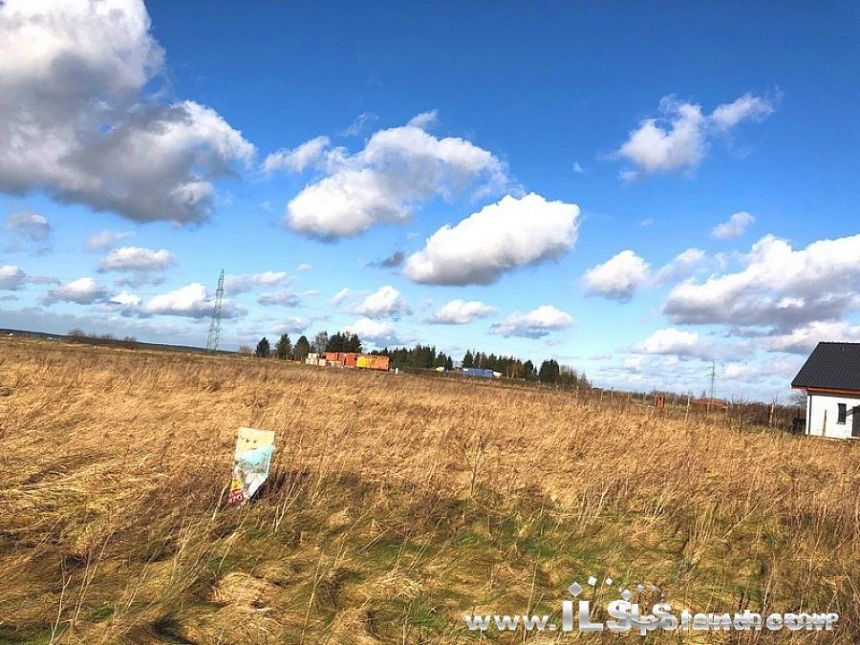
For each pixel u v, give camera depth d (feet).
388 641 14.85
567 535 24.22
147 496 23.62
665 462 38.65
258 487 23.91
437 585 18.29
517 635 15.62
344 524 22.86
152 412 42.83
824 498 31.14
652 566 21.54
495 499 28.50
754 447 50.90
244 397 58.18
